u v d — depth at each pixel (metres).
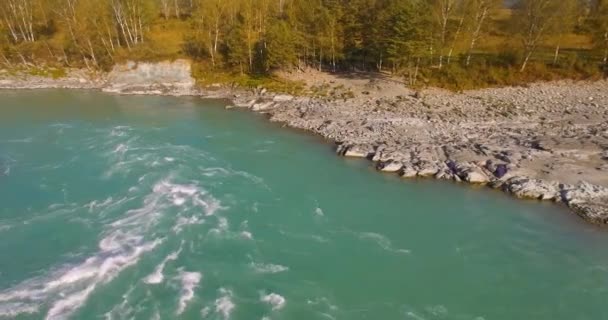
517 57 66.00
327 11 69.31
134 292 24.88
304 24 72.00
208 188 37.44
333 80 69.56
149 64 75.25
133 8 80.88
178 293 24.95
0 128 53.16
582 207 34.44
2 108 62.28
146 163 42.25
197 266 27.36
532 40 66.06
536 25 64.44
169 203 34.50
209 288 25.58
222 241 29.97
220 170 41.38
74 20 77.31
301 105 61.66
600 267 28.45
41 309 23.34
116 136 50.31
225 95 69.12
